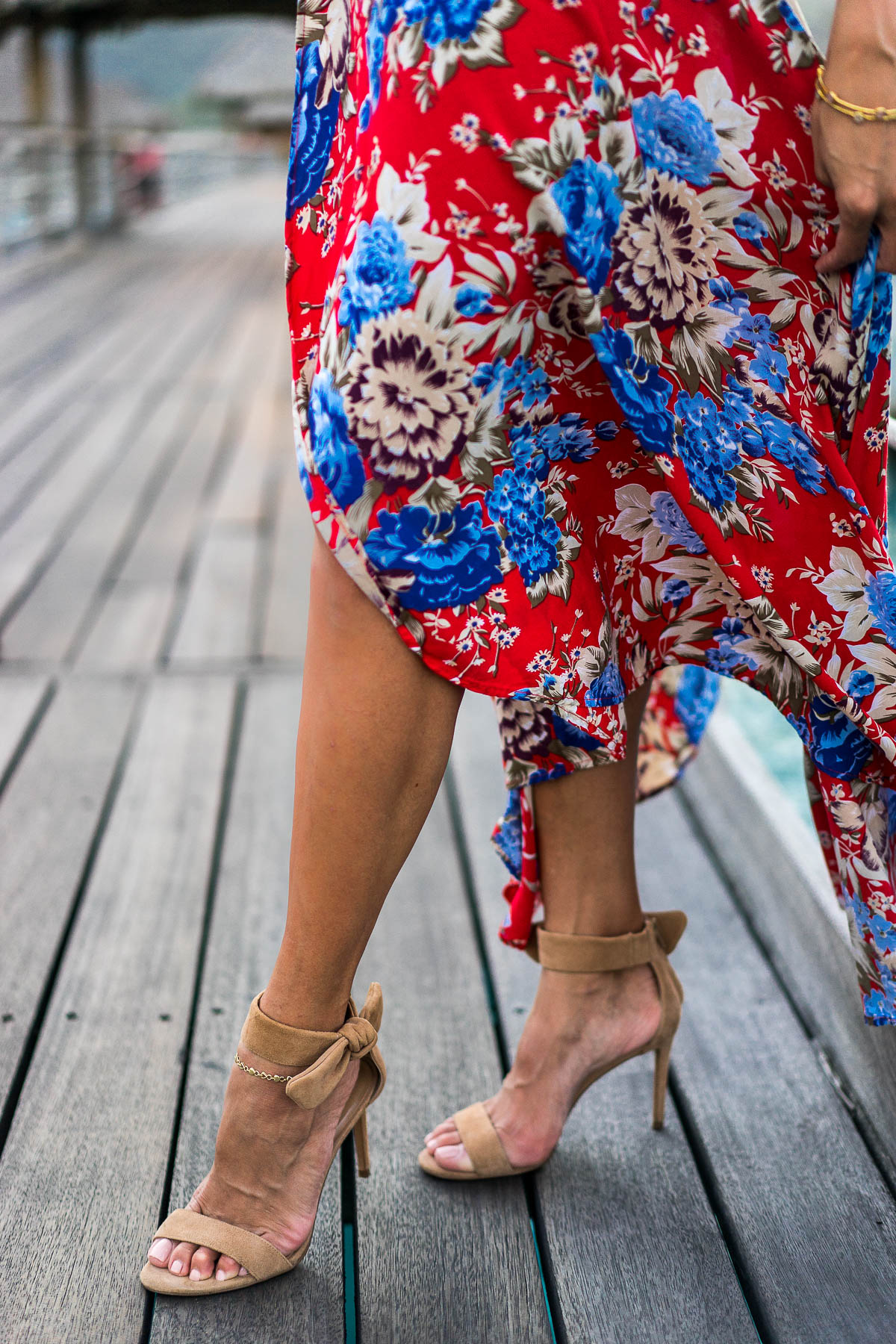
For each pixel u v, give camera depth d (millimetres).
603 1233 1051
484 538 850
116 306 7949
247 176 26422
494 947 1518
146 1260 1014
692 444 891
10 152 10102
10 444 4316
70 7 12484
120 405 5016
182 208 16938
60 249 11242
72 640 2539
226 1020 1354
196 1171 1117
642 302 860
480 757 2082
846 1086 1256
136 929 1537
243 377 5695
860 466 973
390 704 856
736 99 869
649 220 856
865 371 943
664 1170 1132
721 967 1475
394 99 789
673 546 974
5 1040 1311
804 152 885
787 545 933
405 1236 1047
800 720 995
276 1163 977
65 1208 1070
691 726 1263
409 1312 971
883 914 1006
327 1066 938
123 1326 949
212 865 1707
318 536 862
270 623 2645
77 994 1398
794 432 926
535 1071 1103
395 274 793
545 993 1104
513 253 803
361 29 846
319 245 911
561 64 791
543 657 880
